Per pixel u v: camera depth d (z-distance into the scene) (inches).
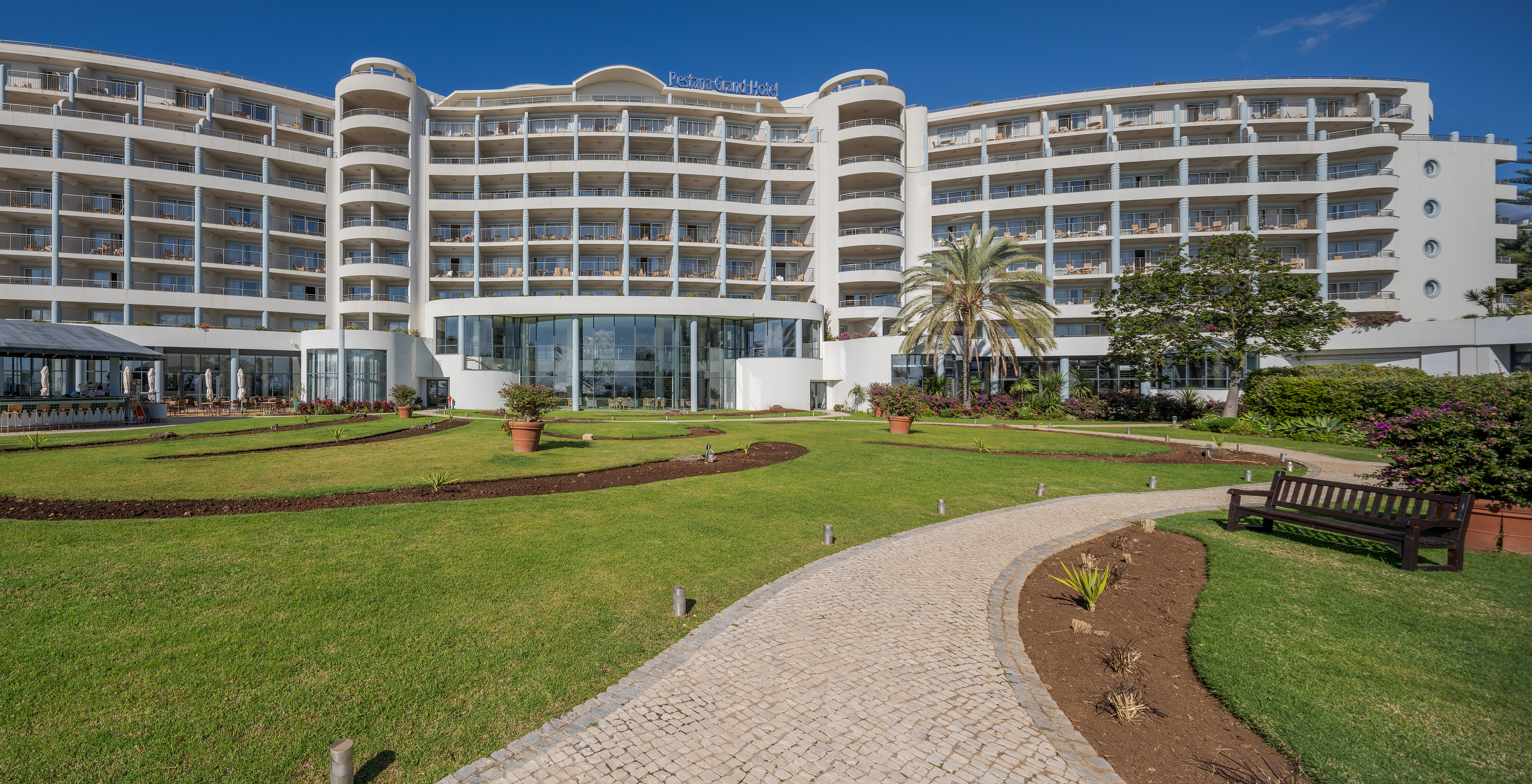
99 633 179.6
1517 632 190.1
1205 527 340.8
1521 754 126.3
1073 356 1643.7
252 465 502.6
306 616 196.9
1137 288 1277.1
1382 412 860.6
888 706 150.4
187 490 388.8
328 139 1851.6
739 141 1945.1
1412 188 1706.4
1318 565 262.5
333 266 1804.9
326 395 1545.3
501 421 1041.5
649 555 275.7
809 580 249.9
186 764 121.8
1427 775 119.9
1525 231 1822.1
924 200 1939.0
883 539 319.9
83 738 129.0
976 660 177.6
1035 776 122.6
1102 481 514.9
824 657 178.7
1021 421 1280.8
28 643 172.1
